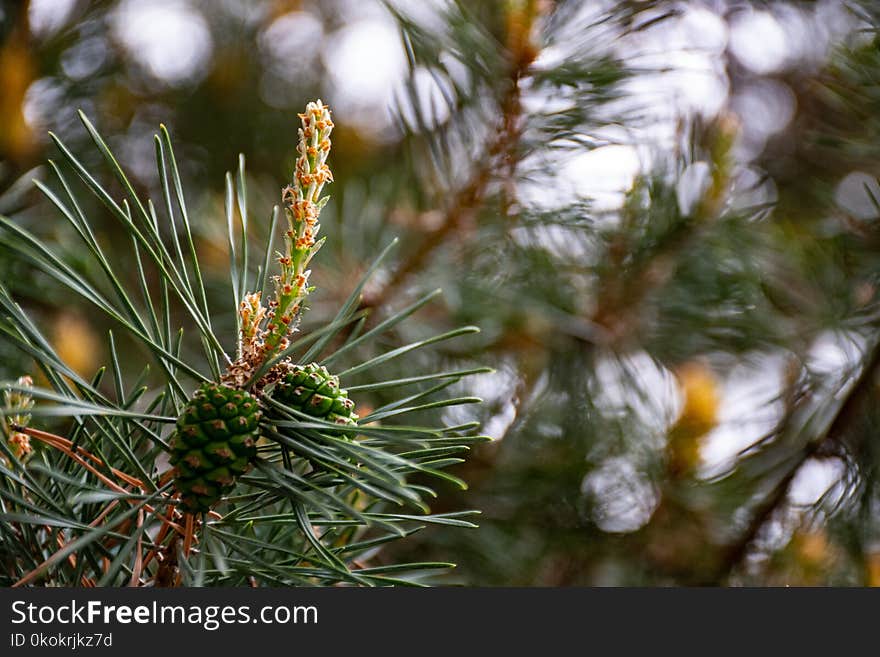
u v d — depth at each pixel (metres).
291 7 1.76
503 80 1.10
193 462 0.77
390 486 0.75
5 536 0.80
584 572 1.31
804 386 1.32
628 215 1.27
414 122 1.15
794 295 1.33
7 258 0.99
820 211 1.37
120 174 0.77
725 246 1.26
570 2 1.09
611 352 1.35
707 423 1.26
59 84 1.29
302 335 1.16
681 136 1.26
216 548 0.78
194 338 1.18
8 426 0.80
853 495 1.27
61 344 1.00
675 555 1.29
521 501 1.32
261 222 1.26
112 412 0.76
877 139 1.22
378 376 1.20
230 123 1.67
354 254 1.23
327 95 1.67
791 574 1.23
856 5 1.18
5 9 1.11
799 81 1.44
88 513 0.81
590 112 1.11
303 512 0.78
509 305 1.23
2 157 1.06
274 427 0.78
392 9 1.06
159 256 0.79
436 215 1.24
